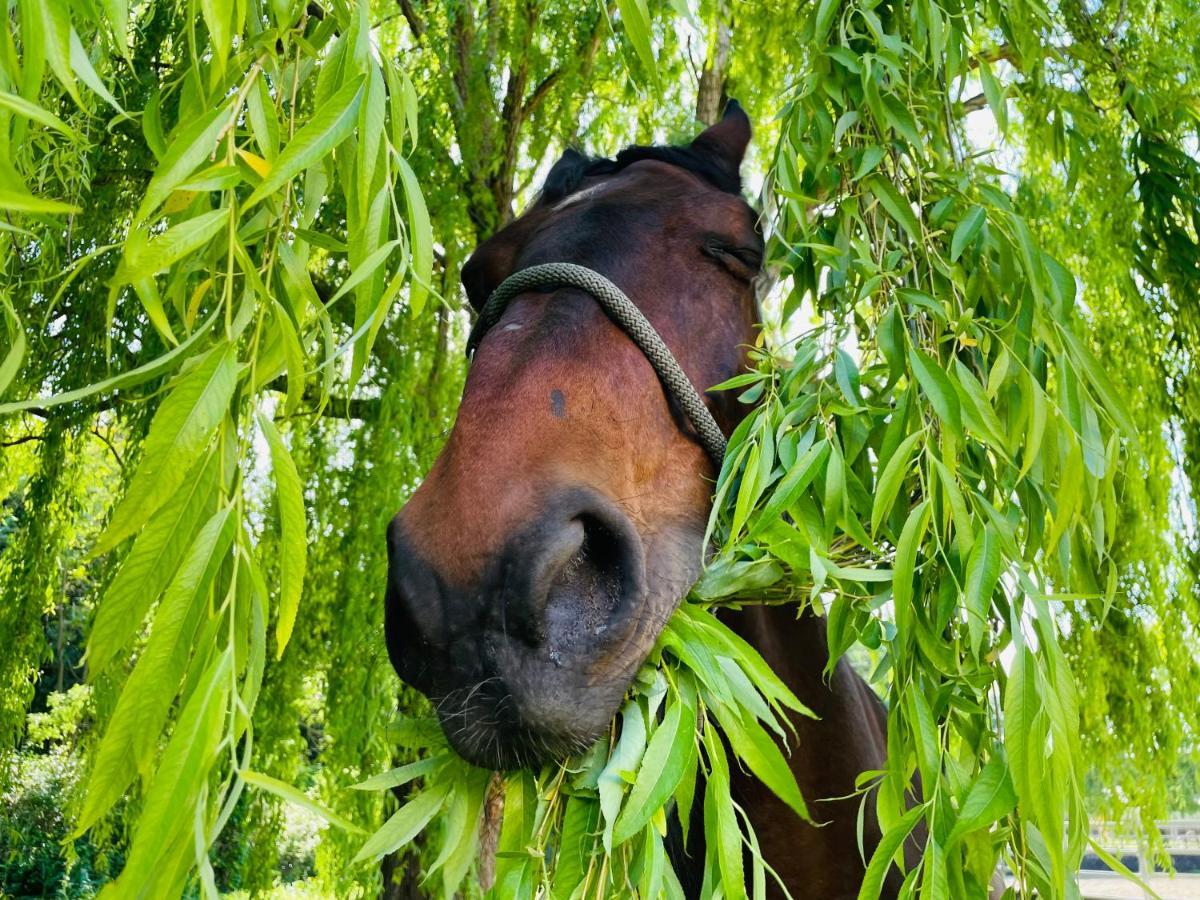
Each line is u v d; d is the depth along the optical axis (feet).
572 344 4.35
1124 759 9.25
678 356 4.80
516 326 4.48
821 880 5.72
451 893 3.73
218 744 2.73
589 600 3.84
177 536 3.13
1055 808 3.67
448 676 3.65
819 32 5.16
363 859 3.57
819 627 5.82
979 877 3.99
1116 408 4.78
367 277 3.24
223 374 3.12
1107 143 9.09
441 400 15.14
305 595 13.70
